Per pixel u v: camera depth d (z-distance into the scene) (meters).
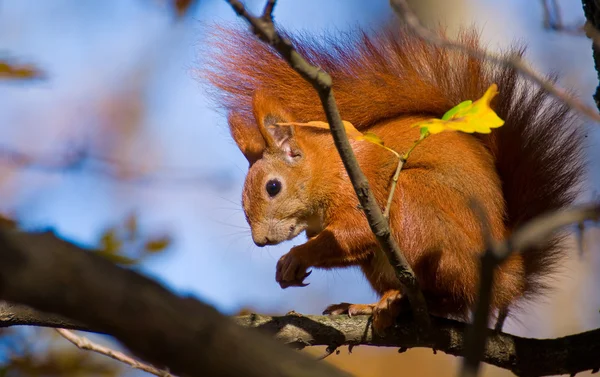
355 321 9.05
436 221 9.88
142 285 4.14
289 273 10.03
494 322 10.38
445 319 9.19
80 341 8.67
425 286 9.89
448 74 10.76
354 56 11.09
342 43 11.21
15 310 8.16
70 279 3.96
